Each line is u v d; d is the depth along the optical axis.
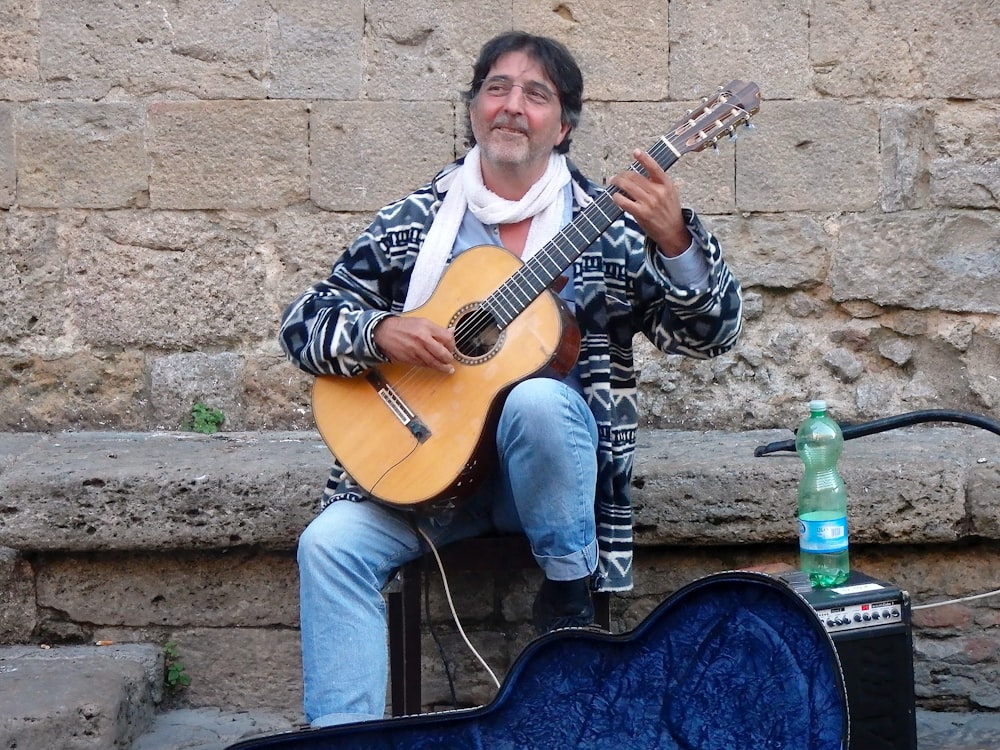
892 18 3.89
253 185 3.98
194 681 3.38
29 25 3.96
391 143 3.95
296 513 3.25
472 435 2.66
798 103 3.90
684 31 3.92
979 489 3.17
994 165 3.87
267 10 3.95
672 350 2.84
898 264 3.89
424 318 2.71
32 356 3.99
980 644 3.28
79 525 3.28
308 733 2.36
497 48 2.88
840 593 2.56
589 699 2.40
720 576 2.37
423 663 3.32
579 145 3.94
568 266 2.71
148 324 3.99
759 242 3.93
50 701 2.92
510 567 2.89
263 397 3.99
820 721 2.24
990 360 3.88
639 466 3.26
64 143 3.97
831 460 2.92
